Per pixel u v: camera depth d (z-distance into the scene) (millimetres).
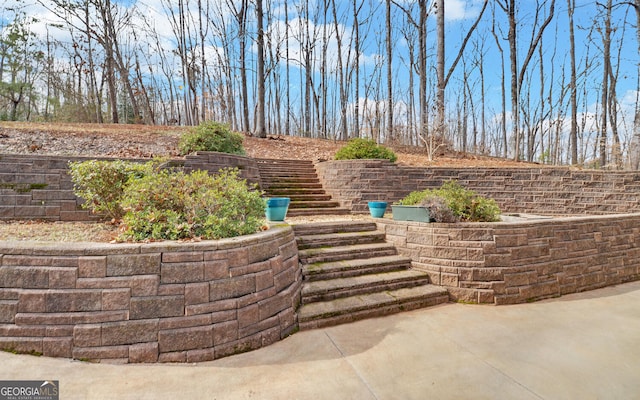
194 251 3312
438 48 14578
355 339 3811
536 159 27109
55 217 5922
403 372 3104
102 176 5359
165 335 3137
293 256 4695
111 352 3033
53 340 2990
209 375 2971
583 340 3846
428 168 9867
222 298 3387
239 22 18859
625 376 3068
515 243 5359
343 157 10094
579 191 9312
